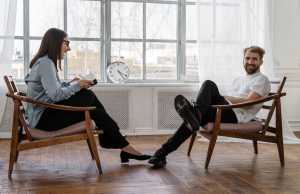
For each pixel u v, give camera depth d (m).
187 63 4.52
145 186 2.45
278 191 2.38
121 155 3.03
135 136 4.30
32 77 2.73
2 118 4.04
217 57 4.24
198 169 2.88
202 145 3.80
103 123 2.89
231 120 3.00
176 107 2.83
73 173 2.74
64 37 2.81
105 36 4.36
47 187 2.42
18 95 2.61
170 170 2.84
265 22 4.32
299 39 4.64
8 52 3.91
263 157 3.31
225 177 2.67
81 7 4.26
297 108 4.68
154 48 4.49
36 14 4.14
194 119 2.79
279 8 4.58
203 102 2.89
